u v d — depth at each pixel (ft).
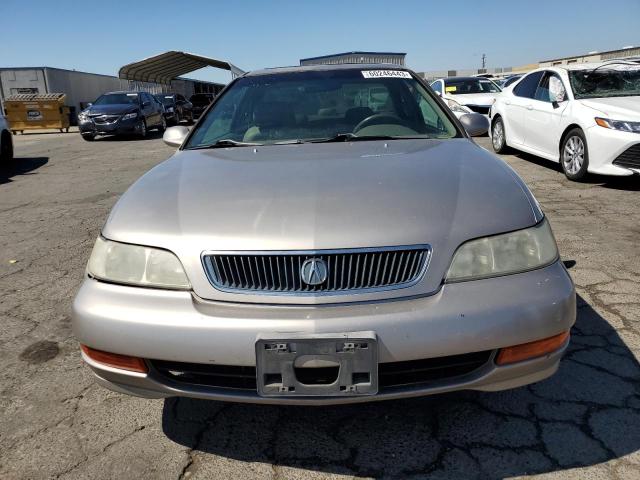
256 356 5.30
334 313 5.33
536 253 5.88
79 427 6.88
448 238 5.63
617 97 20.34
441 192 6.18
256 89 10.35
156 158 33.60
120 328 5.64
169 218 6.08
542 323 5.57
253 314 5.41
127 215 6.33
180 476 5.98
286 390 5.39
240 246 5.57
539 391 7.25
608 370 7.66
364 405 7.13
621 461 5.93
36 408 7.30
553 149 21.79
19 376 8.11
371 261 5.49
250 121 9.59
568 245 13.05
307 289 5.45
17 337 9.37
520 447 6.22
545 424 6.59
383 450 6.28
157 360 5.73
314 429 6.70
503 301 5.49
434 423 6.71
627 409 6.80
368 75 10.50
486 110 36.42
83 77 92.07
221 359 5.41
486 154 7.79
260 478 5.91
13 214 19.02
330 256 5.47
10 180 26.89
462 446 6.28
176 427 6.83
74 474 6.05
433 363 5.56
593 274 11.14
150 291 5.73
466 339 5.37
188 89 117.19
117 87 106.22
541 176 21.77
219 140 9.23
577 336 8.63
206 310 5.51
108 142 47.03
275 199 6.13
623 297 9.99
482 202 6.06
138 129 48.29
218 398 5.68
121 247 5.99
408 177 6.58
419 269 5.53
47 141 50.44
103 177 26.58
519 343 5.53
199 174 7.22
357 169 6.94
